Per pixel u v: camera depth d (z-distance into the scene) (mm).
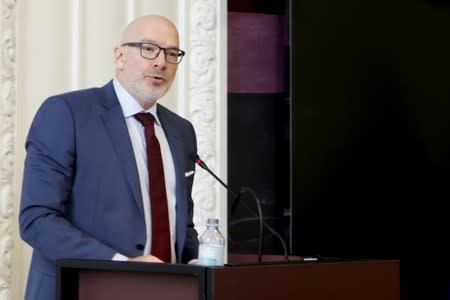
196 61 5504
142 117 3461
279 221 5566
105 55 5199
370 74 5668
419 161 5785
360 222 5582
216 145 5516
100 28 5199
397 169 5715
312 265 2689
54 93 5012
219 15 5570
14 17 4820
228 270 2445
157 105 3621
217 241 2873
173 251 3404
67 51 5090
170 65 3473
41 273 3160
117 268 2658
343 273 2785
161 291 2605
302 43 5477
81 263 2732
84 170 3248
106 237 3209
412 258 5719
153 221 3326
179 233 3416
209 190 5434
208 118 5492
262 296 2525
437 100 5863
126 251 3211
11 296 4719
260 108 5617
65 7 5090
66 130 3244
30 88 4941
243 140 5566
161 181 3387
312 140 5473
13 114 4773
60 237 3045
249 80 5609
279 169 5617
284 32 5656
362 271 2855
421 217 5762
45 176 3191
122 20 5285
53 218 3107
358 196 5586
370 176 5629
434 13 5883
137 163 3383
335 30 5582
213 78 5535
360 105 5629
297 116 5438
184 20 5496
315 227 5453
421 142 5793
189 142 3648
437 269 5789
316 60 5516
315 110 5492
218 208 5457
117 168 3268
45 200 3160
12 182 4754
